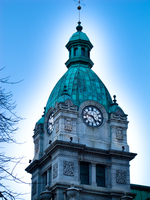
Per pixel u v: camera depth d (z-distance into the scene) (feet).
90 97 291.58
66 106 279.28
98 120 287.69
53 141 277.23
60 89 298.76
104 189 270.05
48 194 259.60
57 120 278.26
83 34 329.52
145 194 316.19
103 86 305.12
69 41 325.62
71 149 269.44
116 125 287.89
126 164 280.51
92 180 269.64
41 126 301.22
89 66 320.50
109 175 275.59
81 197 262.26
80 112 284.20
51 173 275.59
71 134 273.13
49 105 302.86
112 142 281.95
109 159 279.90
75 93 291.38
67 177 261.44
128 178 277.23
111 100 302.25
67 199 253.65
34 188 288.10
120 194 270.26
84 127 281.54
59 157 264.72
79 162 271.08
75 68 311.27
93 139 280.51
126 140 286.87
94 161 275.18
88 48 327.26
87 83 299.79
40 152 292.81
